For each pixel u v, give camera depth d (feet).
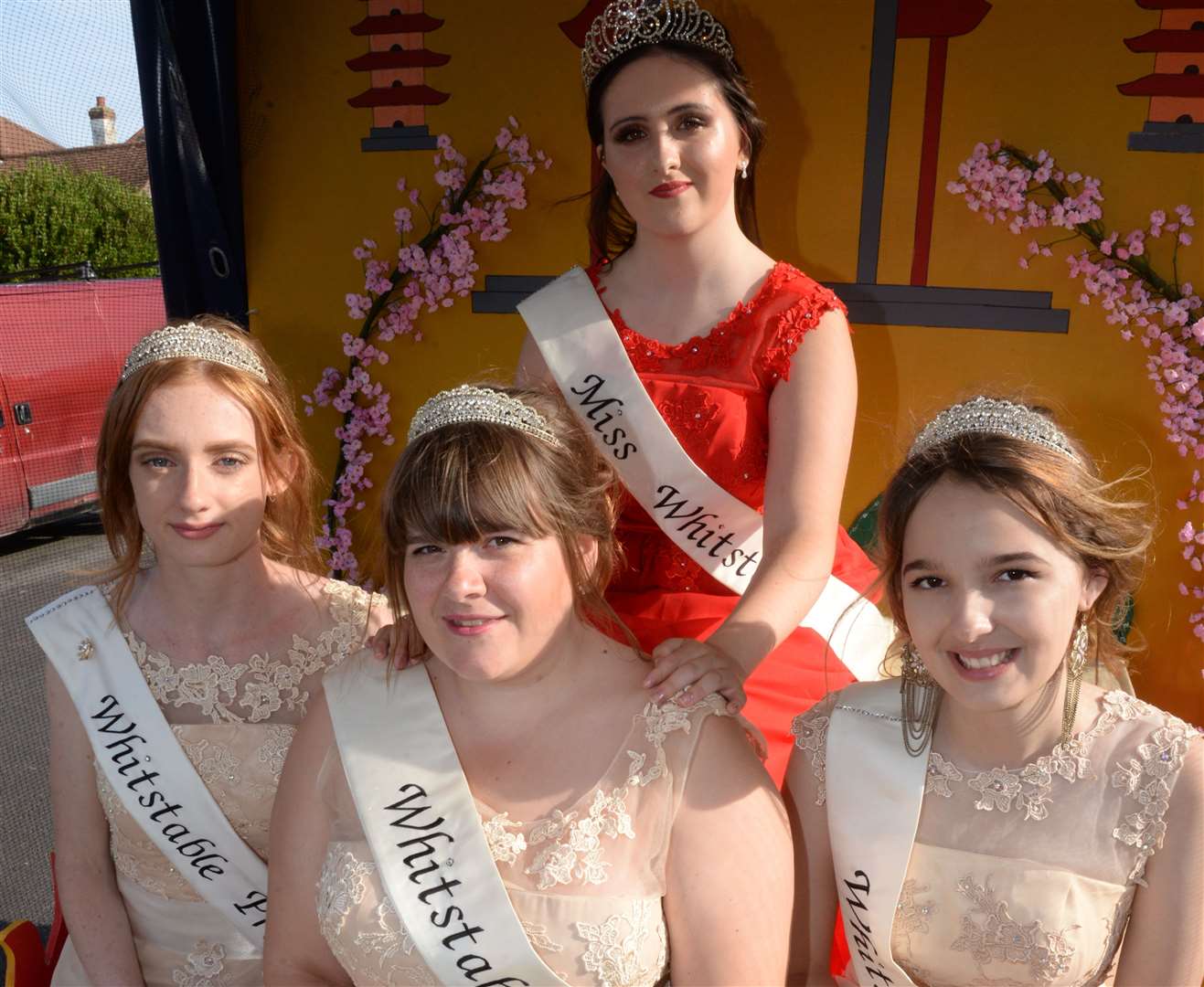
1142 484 10.31
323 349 11.85
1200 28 9.47
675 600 7.49
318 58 11.21
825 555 6.75
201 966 6.68
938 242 10.32
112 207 12.84
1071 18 9.67
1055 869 5.18
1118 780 5.21
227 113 11.10
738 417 7.30
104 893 6.77
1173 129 9.69
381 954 5.20
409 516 5.05
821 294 7.28
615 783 5.14
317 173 11.46
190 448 6.23
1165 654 10.48
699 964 5.02
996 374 10.44
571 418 5.64
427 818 5.26
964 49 9.91
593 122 7.41
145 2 10.36
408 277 11.46
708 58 6.93
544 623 5.12
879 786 5.45
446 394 5.39
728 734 5.30
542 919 5.03
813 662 7.38
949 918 5.32
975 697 5.01
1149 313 9.96
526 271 11.29
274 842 5.75
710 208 7.11
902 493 5.18
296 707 6.66
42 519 13.33
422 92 11.05
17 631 12.51
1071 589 4.93
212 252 11.26
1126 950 5.33
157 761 6.45
